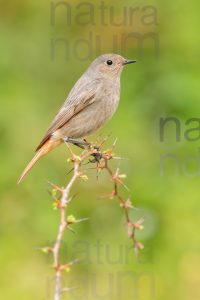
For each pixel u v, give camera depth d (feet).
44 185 43.80
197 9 47.09
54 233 42.11
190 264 41.24
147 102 45.16
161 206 42.93
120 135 44.47
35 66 48.88
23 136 45.32
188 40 46.55
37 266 41.34
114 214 43.62
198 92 44.27
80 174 22.39
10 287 40.57
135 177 43.93
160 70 46.19
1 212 43.27
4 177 43.96
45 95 47.78
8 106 46.19
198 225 42.24
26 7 49.96
